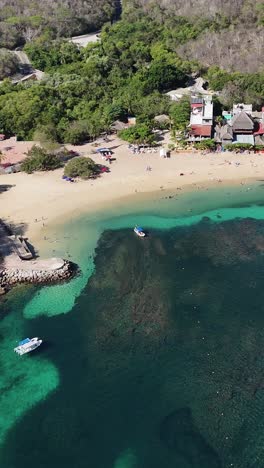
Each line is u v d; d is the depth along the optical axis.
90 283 85.19
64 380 67.19
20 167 122.56
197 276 86.00
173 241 96.12
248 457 56.66
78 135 135.75
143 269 88.25
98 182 117.81
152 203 109.62
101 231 99.75
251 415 61.28
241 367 68.00
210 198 111.44
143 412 62.31
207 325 75.31
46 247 94.38
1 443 59.53
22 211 106.00
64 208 107.38
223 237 97.00
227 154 130.38
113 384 66.25
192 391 64.81
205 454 57.09
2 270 85.75
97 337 73.81
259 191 113.94
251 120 133.88
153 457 57.09
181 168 124.00
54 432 60.53
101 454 57.78
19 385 66.81
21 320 77.75
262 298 80.44
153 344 72.19
